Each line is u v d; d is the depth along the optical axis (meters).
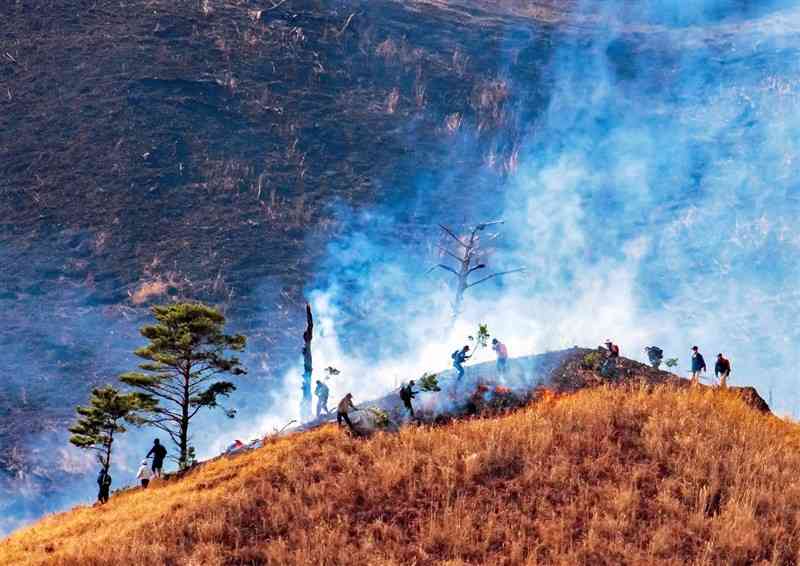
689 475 65.81
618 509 62.09
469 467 66.75
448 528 60.62
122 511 71.62
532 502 63.41
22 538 72.25
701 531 60.16
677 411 74.50
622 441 70.94
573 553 57.59
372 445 72.00
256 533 62.72
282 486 67.75
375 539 61.06
